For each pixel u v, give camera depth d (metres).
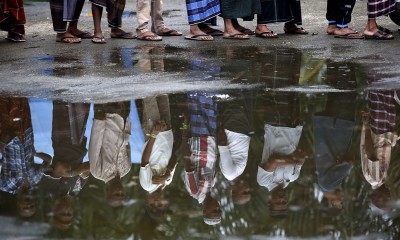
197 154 7.41
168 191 6.30
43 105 9.62
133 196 6.18
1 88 10.70
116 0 15.60
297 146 7.60
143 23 15.66
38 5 23.42
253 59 12.92
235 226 5.37
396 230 5.24
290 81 10.80
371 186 6.30
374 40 14.82
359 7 20.42
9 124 8.80
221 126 8.39
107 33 16.95
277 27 17.56
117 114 9.08
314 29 16.86
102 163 7.27
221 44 14.94
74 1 15.23
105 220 5.59
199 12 15.42
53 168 7.13
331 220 5.39
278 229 5.25
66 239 5.17
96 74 11.67
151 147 7.72
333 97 9.69
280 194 6.08
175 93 10.10
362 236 5.10
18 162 7.37
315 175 6.65
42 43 15.43
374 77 10.95
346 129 8.19
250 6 15.51
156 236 5.19
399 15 15.45
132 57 13.38
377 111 8.94
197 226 5.36
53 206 5.96
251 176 6.67
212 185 6.44
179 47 14.59
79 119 8.90
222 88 10.37
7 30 15.55
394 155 7.24
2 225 5.48
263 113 8.93
